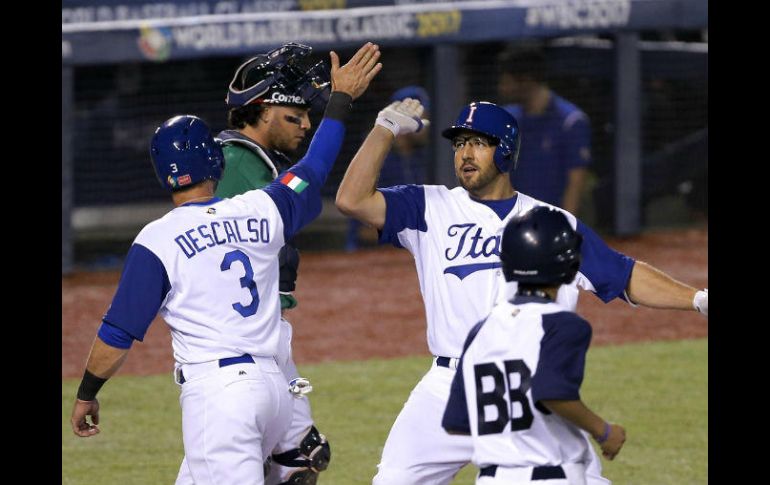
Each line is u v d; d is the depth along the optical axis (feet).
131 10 166.30
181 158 58.03
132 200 176.04
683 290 61.93
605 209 174.81
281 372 59.62
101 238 171.32
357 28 158.20
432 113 164.76
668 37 194.90
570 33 163.43
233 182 63.93
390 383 108.37
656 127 181.47
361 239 174.91
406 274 157.99
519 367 49.26
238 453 55.93
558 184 160.25
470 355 50.88
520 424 49.32
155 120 174.81
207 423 56.08
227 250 57.31
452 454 59.06
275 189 59.93
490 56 175.94
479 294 59.67
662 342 121.80
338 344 123.34
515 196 62.13
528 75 157.58
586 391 104.22
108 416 98.12
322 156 62.08
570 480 49.70
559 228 50.52
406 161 167.02
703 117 179.52
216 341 56.59
